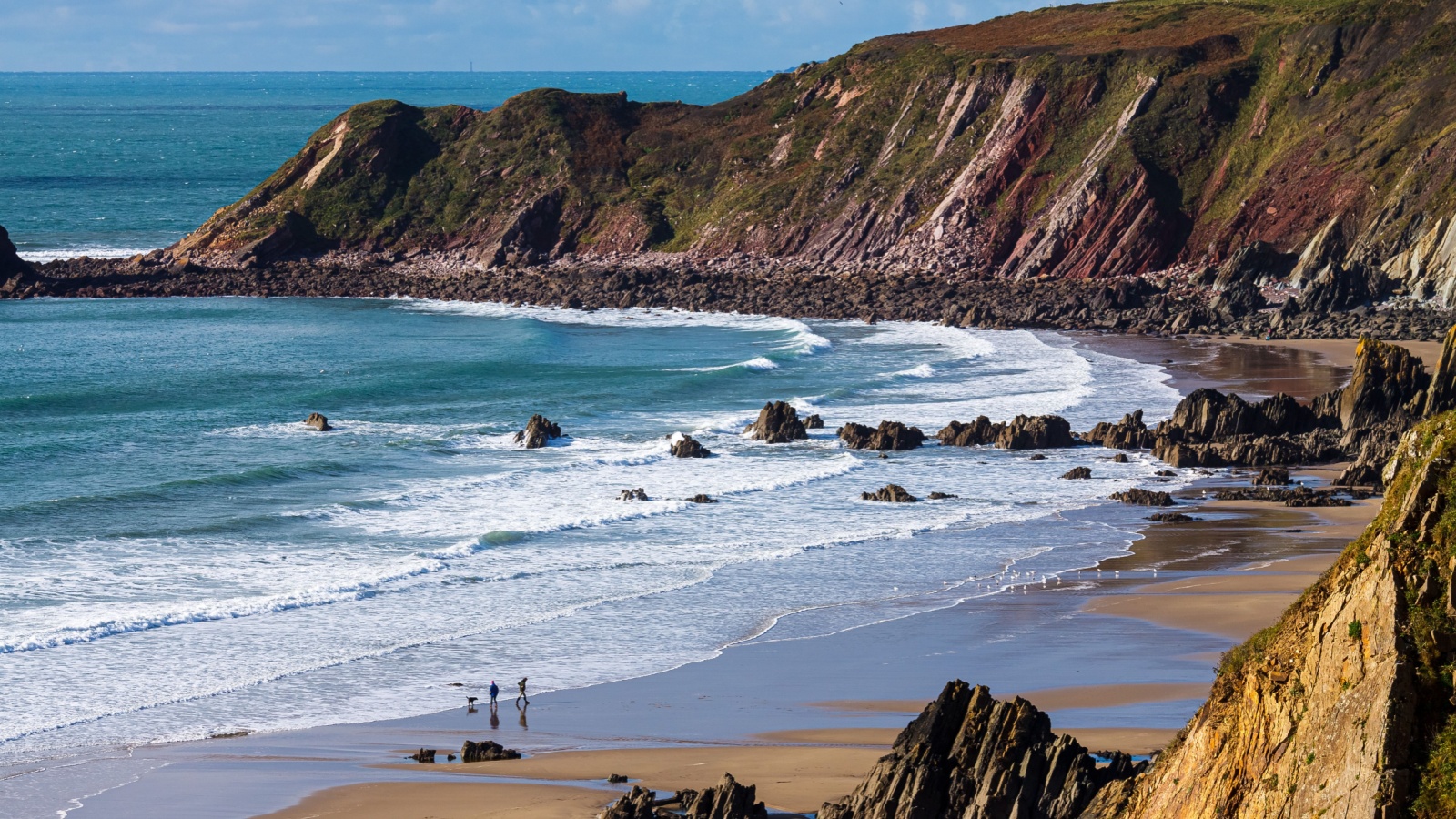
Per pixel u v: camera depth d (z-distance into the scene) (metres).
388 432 76.50
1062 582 47.91
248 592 47.75
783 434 74.88
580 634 43.38
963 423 75.94
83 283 135.88
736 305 124.56
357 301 132.50
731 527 57.41
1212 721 20.66
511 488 64.38
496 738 33.88
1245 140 131.50
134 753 33.16
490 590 48.53
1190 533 54.69
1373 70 128.50
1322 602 19.94
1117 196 130.12
